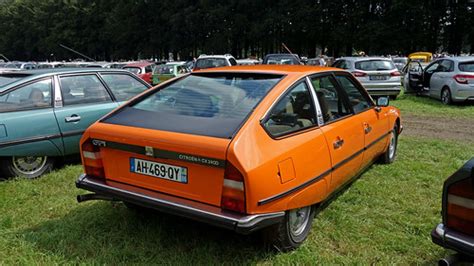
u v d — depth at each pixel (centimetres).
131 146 289
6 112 462
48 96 504
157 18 5256
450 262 209
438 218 358
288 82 313
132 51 5728
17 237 326
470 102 1129
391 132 504
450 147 629
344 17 3912
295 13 4022
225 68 368
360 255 297
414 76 1338
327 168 320
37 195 431
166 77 1655
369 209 380
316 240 319
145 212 368
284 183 269
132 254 296
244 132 258
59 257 291
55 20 6619
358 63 1220
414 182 454
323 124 329
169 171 277
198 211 260
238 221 246
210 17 4497
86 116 528
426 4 3466
